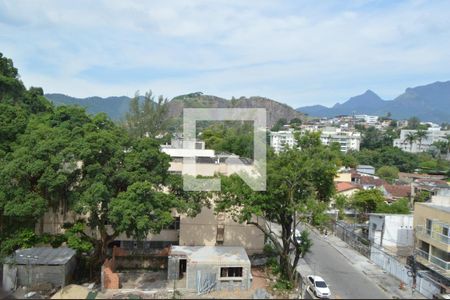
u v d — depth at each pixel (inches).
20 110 1417.3
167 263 1245.7
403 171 4279.0
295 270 1164.5
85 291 946.7
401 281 1196.5
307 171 1103.0
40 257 1105.4
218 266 1099.3
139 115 3312.0
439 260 1363.2
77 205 1032.2
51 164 1074.1
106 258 1174.3
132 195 1011.9
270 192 1110.4
